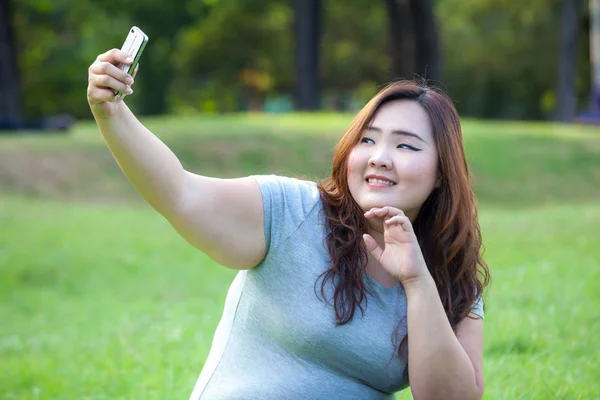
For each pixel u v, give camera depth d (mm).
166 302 9758
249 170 19234
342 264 3010
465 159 3191
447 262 3213
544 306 6738
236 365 3088
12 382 6090
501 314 6387
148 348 6457
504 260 9500
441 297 3215
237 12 41156
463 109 50688
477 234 3303
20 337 8203
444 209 3172
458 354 2994
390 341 3014
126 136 2750
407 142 3059
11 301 10461
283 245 3029
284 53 43688
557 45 43719
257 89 49812
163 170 2811
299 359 3037
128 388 5473
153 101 43625
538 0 42750
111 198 17891
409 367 3000
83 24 38531
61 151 19547
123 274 11438
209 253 2979
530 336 5809
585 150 21062
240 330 3119
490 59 46219
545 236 10984
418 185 3055
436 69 21422
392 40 22844
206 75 46719
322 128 21750
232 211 2963
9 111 29094
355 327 2992
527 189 18922
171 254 12352
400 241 2980
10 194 17438
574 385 4723
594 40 24219
